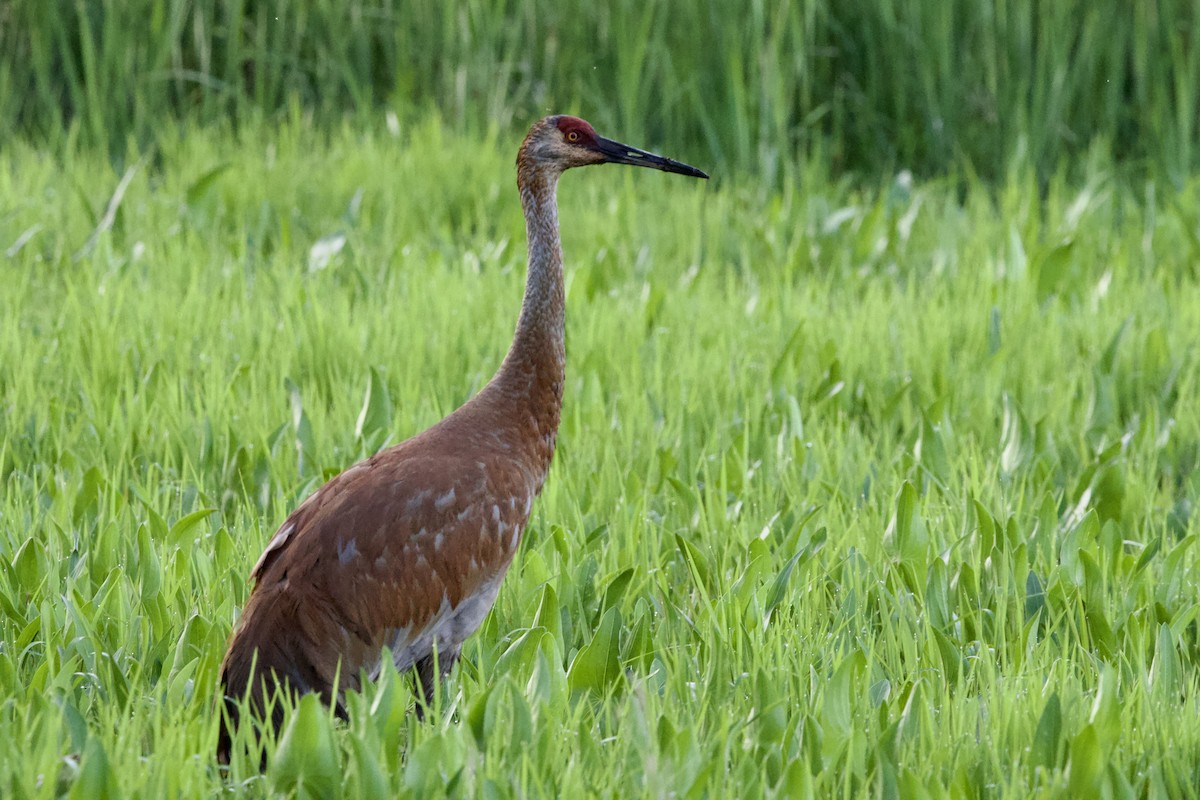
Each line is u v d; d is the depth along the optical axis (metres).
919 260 17.61
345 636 7.54
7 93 21.78
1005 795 6.75
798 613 8.65
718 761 6.77
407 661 7.96
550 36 22.38
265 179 19.14
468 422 8.57
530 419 8.85
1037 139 21.61
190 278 15.56
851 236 17.97
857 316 14.69
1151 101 22.11
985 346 14.15
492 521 8.15
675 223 18.56
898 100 22.25
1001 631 8.71
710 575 9.62
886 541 9.65
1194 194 19.36
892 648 8.32
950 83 21.89
